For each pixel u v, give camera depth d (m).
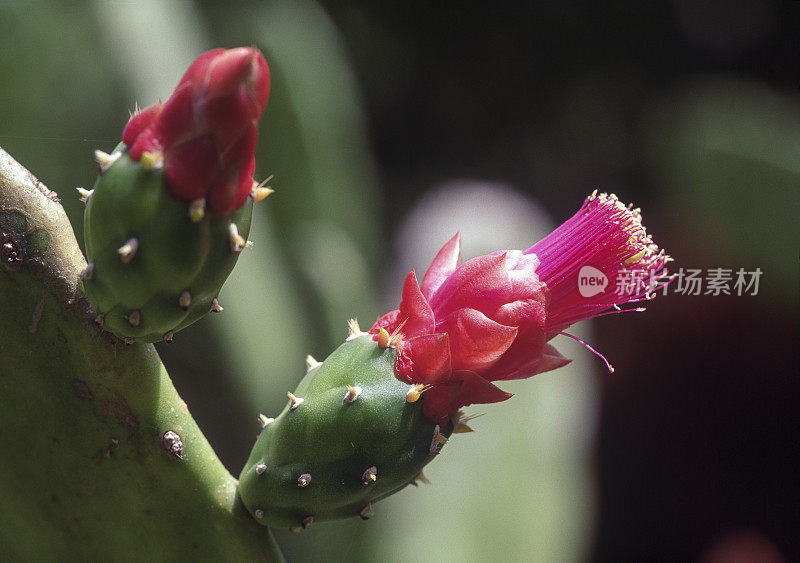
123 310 0.25
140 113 0.24
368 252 0.89
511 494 0.60
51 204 0.26
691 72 1.66
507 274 0.26
